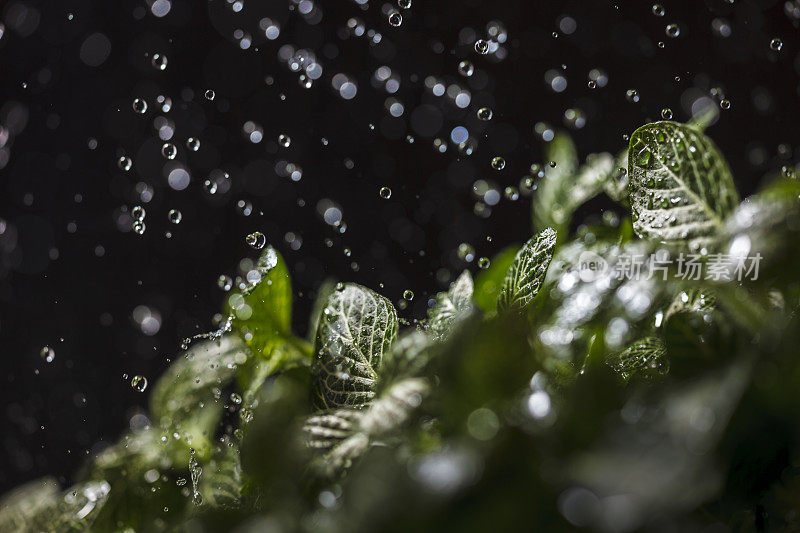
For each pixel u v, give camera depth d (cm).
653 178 46
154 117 149
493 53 140
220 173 147
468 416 44
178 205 147
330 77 143
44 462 132
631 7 137
